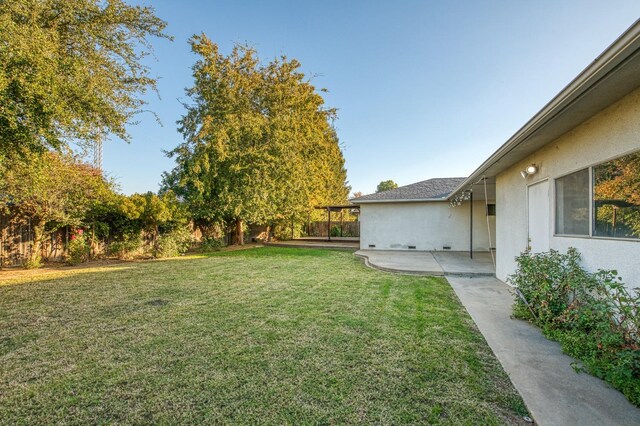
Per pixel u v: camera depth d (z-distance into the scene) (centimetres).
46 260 1053
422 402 249
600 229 374
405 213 1491
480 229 1425
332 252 1473
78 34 643
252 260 1177
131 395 262
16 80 447
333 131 2525
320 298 587
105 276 834
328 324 438
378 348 354
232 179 1502
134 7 696
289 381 283
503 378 287
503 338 384
